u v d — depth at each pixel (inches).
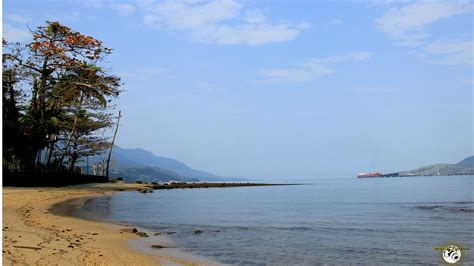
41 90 1998.0
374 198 2053.4
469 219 1011.9
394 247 624.4
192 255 544.4
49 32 1993.1
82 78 2148.1
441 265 508.7
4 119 1772.9
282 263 510.3
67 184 2197.3
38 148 1973.4
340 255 561.0
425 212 1215.6
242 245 628.1
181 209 1310.3
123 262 463.8
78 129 2546.8
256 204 1603.1
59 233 629.0
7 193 1425.9
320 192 2888.8
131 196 1966.0
